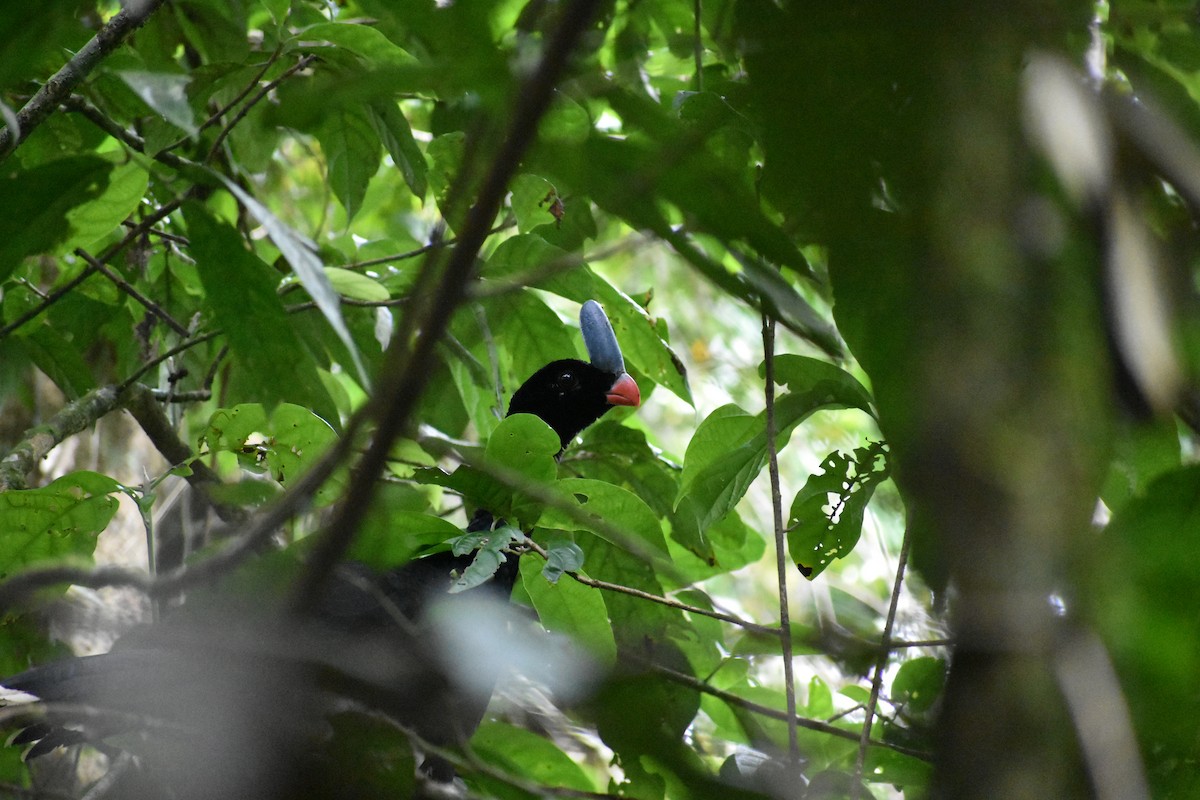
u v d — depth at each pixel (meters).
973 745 2.30
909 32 2.65
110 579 3.25
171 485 9.96
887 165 2.71
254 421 5.98
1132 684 3.04
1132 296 2.58
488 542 5.34
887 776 6.11
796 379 6.26
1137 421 2.87
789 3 2.79
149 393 7.89
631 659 6.80
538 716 6.96
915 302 2.50
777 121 2.84
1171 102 4.04
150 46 8.23
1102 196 2.61
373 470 2.77
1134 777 2.26
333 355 8.45
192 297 8.71
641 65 7.15
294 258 3.32
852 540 6.27
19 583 3.29
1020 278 2.43
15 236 3.94
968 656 2.34
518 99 2.48
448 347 7.58
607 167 2.82
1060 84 2.61
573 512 4.16
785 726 7.34
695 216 2.81
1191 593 3.09
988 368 2.34
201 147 8.74
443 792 5.26
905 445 2.54
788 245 2.80
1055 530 2.28
